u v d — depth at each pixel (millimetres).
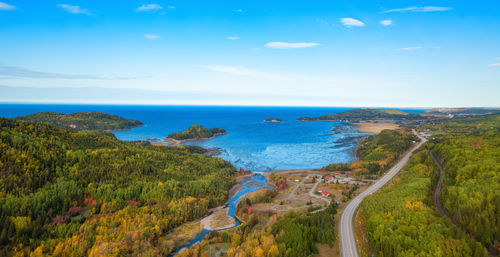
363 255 91125
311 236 99250
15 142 139750
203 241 104625
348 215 125312
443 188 136000
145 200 138625
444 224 93000
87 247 93375
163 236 111562
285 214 131000
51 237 99375
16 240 93062
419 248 81188
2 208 104125
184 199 139000
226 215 137375
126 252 92562
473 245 78188
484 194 107438
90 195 133500
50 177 132625
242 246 95000
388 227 95562
